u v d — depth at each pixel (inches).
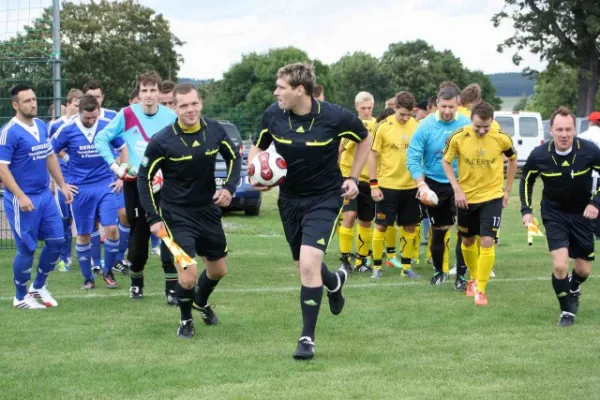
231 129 770.2
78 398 189.8
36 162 297.6
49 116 506.6
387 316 280.4
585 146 268.1
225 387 196.7
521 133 1175.0
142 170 243.3
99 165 341.7
